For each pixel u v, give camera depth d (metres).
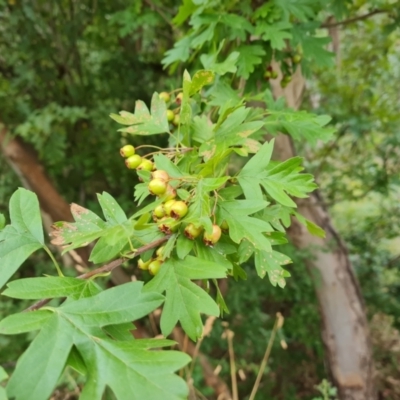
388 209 1.19
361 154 1.05
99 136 0.78
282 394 0.91
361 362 0.82
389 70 0.98
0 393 0.11
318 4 0.38
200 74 0.22
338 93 0.93
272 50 0.37
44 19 0.74
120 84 0.81
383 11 0.49
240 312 0.79
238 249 0.19
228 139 0.23
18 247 0.17
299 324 0.90
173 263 0.17
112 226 0.17
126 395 0.12
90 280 0.16
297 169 0.20
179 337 0.65
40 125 0.60
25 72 0.72
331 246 0.76
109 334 0.15
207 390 0.64
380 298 1.03
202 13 0.33
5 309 0.61
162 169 0.20
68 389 0.47
